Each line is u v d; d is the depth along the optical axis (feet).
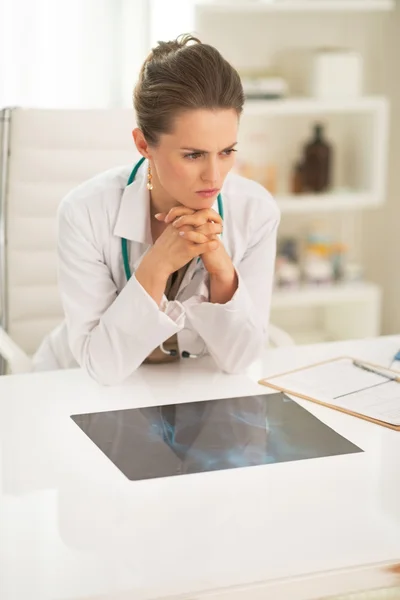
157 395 5.17
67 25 10.84
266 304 5.96
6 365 7.32
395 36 12.19
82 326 5.52
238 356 5.50
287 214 12.50
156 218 5.55
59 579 3.27
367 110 11.51
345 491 3.98
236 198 5.84
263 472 4.17
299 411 4.91
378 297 11.96
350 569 3.43
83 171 7.49
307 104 11.19
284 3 11.14
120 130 7.49
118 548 3.48
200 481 4.07
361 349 6.05
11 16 10.66
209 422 4.75
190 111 4.67
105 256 5.71
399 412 4.87
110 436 4.57
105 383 5.33
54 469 4.19
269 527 3.65
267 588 3.35
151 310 5.19
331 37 12.18
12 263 7.56
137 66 11.10
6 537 3.56
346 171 12.48
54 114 7.37
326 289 11.80
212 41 11.73
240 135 12.08
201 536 3.58
